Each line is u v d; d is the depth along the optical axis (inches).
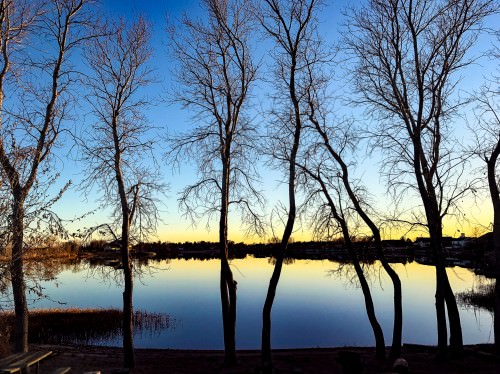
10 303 437.4
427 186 557.0
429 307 1270.9
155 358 601.9
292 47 530.3
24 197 408.2
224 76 548.7
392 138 565.9
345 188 576.1
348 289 1668.3
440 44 533.0
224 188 537.0
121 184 526.9
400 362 463.8
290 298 1454.2
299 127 531.2
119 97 534.3
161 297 1556.3
